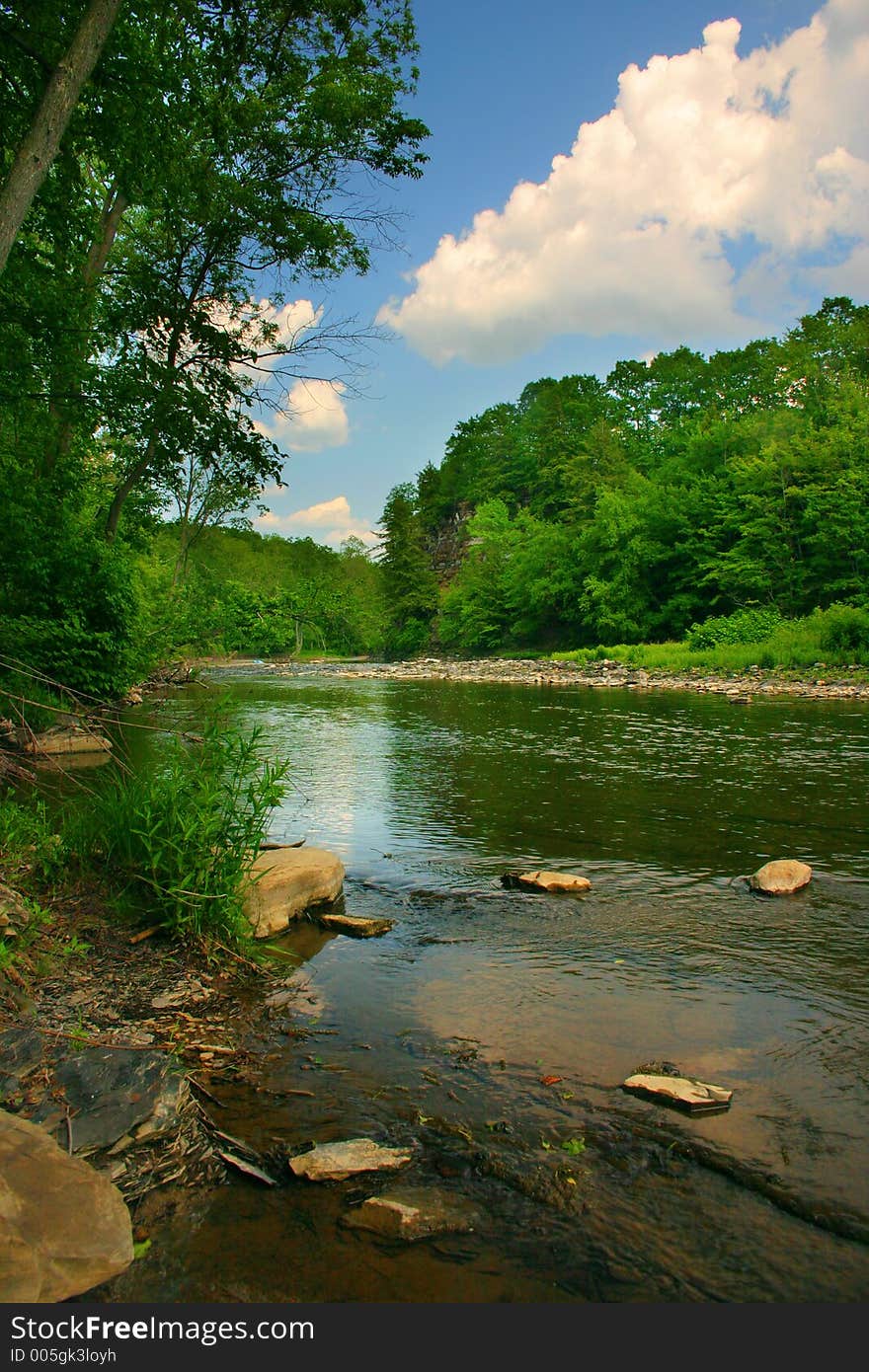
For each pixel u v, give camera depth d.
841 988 4.13
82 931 4.69
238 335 15.62
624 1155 2.78
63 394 12.53
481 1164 2.74
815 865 6.34
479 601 62.78
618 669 34.75
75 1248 2.24
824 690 22.42
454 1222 2.45
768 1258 2.32
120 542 17.89
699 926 5.05
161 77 9.34
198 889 4.70
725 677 27.98
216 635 28.16
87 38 6.37
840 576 36.59
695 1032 3.67
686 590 46.25
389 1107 3.09
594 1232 2.42
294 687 29.14
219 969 4.39
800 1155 2.77
